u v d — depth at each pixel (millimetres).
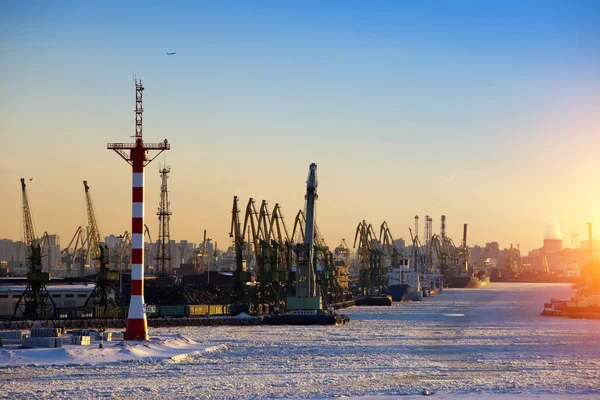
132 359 133875
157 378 115875
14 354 133625
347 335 188750
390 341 172875
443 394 100938
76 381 112812
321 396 99875
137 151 147500
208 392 103250
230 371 123250
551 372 120562
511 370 123562
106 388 106625
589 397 98750
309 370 124438
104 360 132625
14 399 98750
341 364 131750
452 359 139000
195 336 183125
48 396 100688
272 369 125562
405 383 110062
